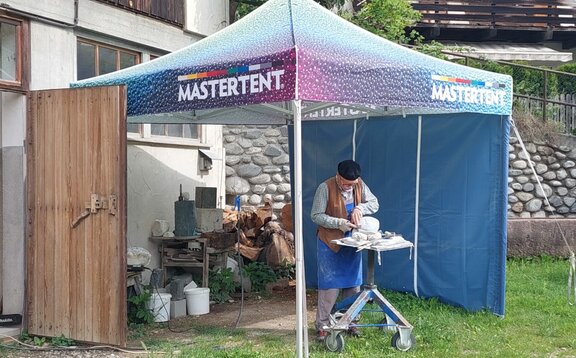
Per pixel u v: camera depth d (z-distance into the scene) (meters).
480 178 7.52
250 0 13.04
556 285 9.00
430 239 7.96
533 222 10.94
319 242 6.39
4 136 7.03
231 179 11.77
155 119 7.86
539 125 12.10
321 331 6.38
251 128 11.80
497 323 6.99
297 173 5.34
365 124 8.62
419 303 7.86
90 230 6.37
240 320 7.60
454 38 17.94
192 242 8.73
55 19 7.27
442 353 5.89
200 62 5.95
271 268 9.69
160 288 8.01
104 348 6.27
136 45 8.67
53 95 6.61
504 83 7.09
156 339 6.71
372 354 5.88
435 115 7.94
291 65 5.25
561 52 17.47
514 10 17.05
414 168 8.13
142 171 8.65
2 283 7.03
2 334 6.55
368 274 6.24
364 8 14.42
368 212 6.40
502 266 7.30
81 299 6.41
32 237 6.71
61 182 6.54
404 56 6.39
